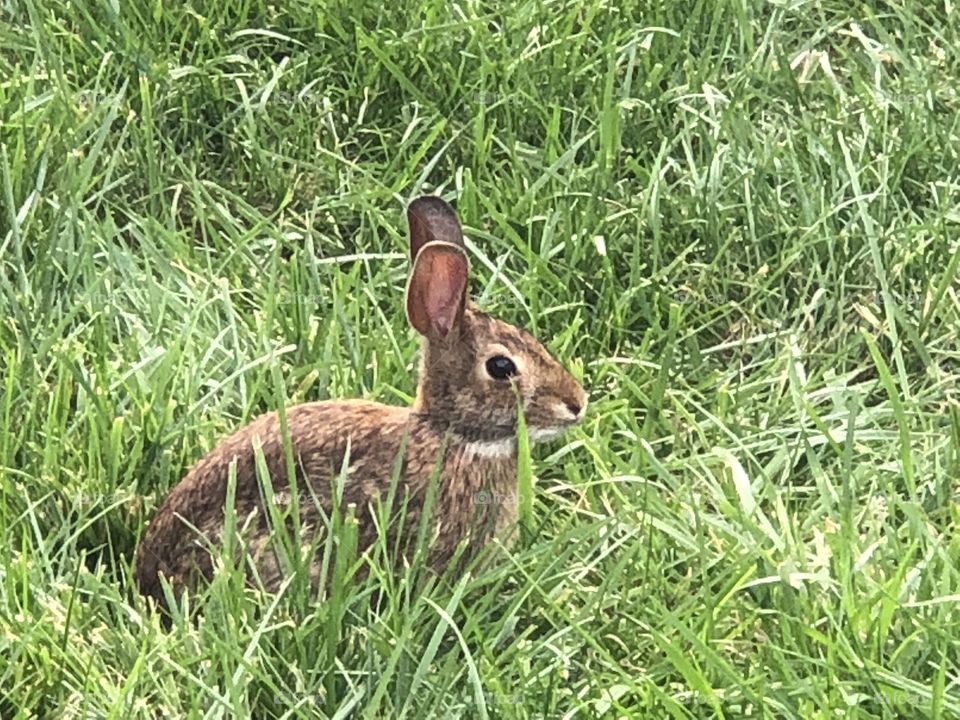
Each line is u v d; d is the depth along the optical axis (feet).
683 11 4.55
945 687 2.82
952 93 4.40
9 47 4.32
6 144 3.94
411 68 4.27
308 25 4.39
